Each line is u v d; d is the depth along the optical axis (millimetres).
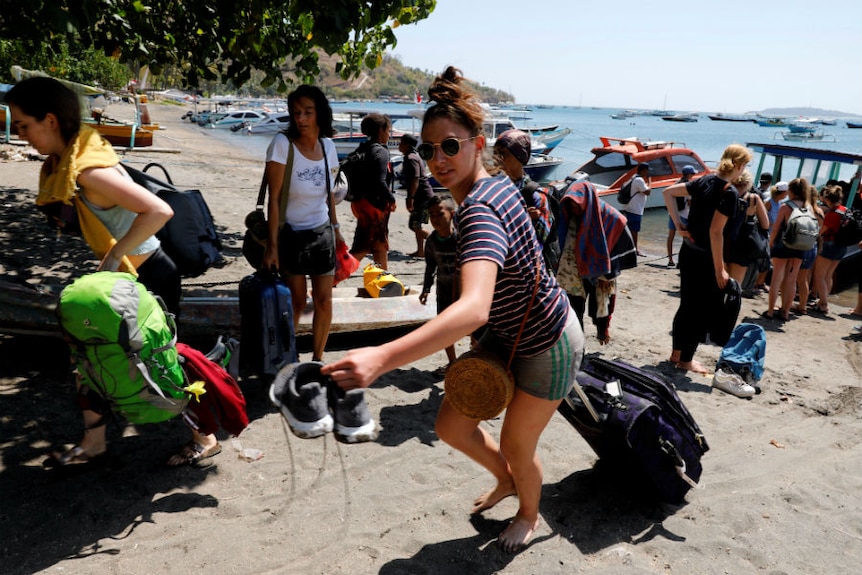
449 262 4664
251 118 55219
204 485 3480
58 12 4219
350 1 5195
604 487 3703
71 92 3020
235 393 3463
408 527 3232
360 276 7988
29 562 2787
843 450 4426
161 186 4055
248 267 8023
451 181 2395
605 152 18156
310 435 1837
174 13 7469
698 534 3312
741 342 5652
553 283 2598
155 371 3059
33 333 4449
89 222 3154
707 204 5195
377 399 4770
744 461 4164
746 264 7035
